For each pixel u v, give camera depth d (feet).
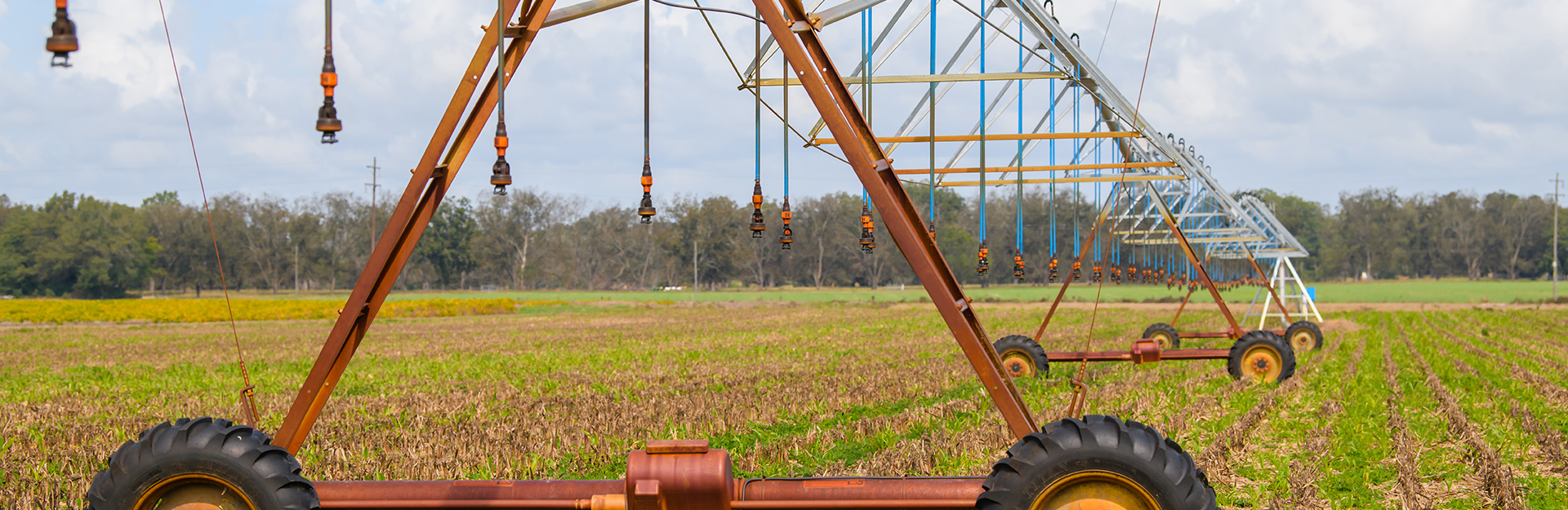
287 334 136.46
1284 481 30.45
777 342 101.81
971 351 22.08
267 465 19.58
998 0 43.73
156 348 106.52
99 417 50.31
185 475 19.39
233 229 396.37
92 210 369.71
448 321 173.27
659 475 20.40
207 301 219.61
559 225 445.78
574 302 263.90
